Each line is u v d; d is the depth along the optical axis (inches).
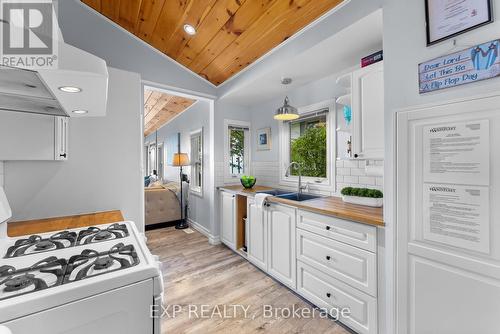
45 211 63.4
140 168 78.3
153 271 31.3
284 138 116.8
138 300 30.0
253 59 95.3
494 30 36.3
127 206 75.8
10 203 59.4
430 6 43.2
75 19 85.4
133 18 88.7
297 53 75.1
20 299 23.9
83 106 40.8
